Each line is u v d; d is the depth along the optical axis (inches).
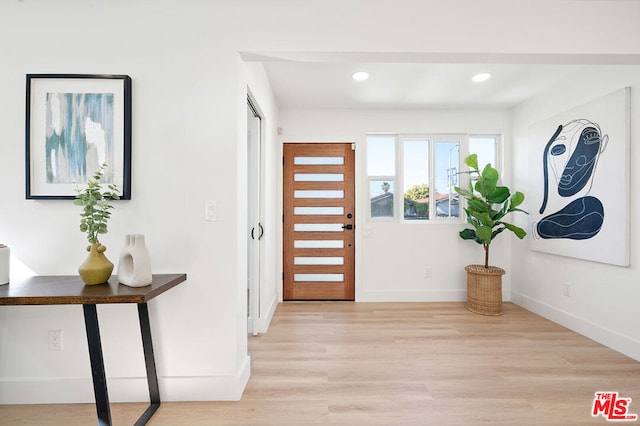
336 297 155.9
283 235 155.3
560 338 109.0
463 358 94.0
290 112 153.3
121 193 72.3
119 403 72.7
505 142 153.8
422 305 148.1
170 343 73.6
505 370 87.0
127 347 73.9
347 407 70.6
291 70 112.3
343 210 155.9
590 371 86.4
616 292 100.0
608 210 101.4
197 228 73.9
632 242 95.3
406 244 155.0
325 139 153.3
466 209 142.4
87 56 73.0
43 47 72.5
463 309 141.8
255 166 114.3
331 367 88.7
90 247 64.1
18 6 72.2
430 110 154.5
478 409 69.9
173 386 73.2
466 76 117.3
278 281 153.1
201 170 73.8
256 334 112.0
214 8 74.0
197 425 64.6
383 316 132.2
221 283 73.8
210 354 73.8
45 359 73.2
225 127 73.7
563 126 120.0
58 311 73.1
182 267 73.8
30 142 71.4
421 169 157.9
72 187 72.1
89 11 73.1
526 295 142.9
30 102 71.3
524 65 109.3
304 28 74.3
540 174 132.3
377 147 158.1
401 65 108.5
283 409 69.9
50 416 67.7
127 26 73.3
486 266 139.6
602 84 105.2
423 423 65.3
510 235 154.1
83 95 72.2
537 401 72.9
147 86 73.5
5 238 71.9
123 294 55.0
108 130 72.4
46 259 72.6
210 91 73.7
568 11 74.6
